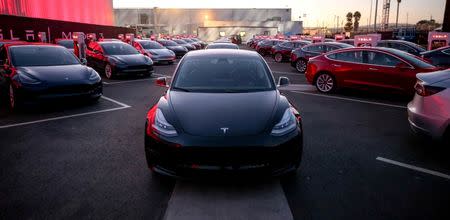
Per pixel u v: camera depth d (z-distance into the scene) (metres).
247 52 5.02
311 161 4.11
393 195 3.25
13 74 6.77
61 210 2.96
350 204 3.07
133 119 6.24
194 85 4.11
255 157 3.06
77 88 6.93
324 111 6.92
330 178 3.62
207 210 2.96
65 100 6.80
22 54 7.49
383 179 3.60
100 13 35.81
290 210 2.96
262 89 4.05
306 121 6.08
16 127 5.66
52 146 4.68
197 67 4.45
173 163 3.13
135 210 2.96
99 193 3.28
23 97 6.48
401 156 4.29
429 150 4.52
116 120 6.16
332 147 4.63
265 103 3.61
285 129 3.24
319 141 4.89
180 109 3.46
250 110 3.43
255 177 3.11
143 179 3.60
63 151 4.48
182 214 2.90
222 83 4.13
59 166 3.96
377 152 4.44
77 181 3.55
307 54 14.65
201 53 4.89
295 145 3.25
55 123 5.93
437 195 3.24
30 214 2.89
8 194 3.26
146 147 3.38
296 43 20.08
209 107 3.49
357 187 3.41
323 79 9.27
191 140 3.06
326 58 9.23
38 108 7.18
